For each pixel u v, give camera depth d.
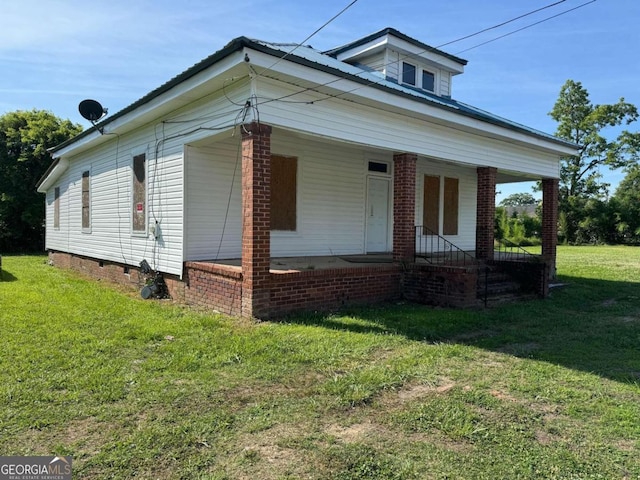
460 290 8.26
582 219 38.69
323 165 10.81
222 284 7.44
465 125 9.84
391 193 12.52
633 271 15.79
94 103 11.06
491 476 2.72
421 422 3.46
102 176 12.23
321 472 2.74
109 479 2.63
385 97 8.09
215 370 4.60
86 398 3.80
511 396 4.05
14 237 24.27
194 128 8.12
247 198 6.82
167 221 9.02
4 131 24.20
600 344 5.96
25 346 5.28
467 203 15.11
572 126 40.50
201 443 3.08
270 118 6.88
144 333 5.93
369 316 7.29
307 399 3.88
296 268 8.06
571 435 3.29
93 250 12.94
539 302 9.39
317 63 6.77
